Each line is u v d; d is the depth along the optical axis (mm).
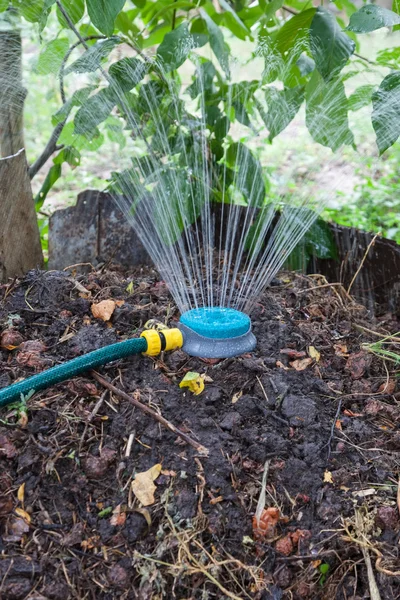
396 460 604
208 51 1189
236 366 660
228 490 553
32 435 572
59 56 802
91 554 518
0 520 527
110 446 576
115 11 703
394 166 1608
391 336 772
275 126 862
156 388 630
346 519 553
